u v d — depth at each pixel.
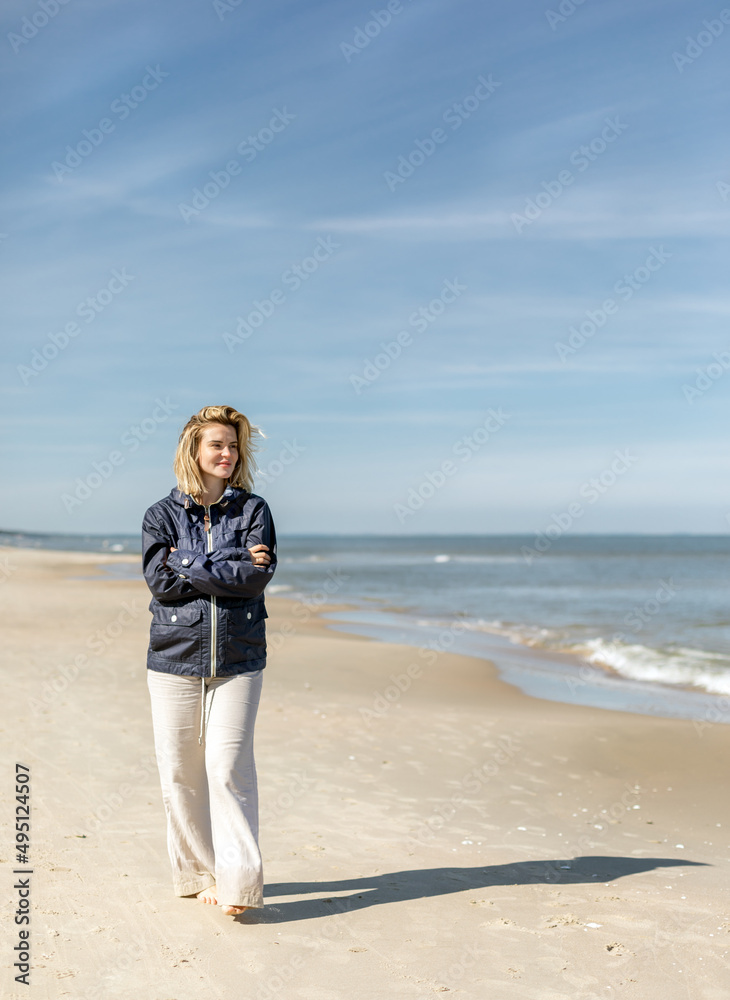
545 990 2.82
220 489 3.56
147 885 3.66
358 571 44.09
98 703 7.92
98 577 31.16
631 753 6.83
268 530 3.50
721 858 4.45
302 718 7.84
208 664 3.28
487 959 3.05
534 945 3.18
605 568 48.66
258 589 3.31
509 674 11.06
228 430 3.48
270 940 3.16
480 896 3.71
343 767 6.12
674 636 14.91
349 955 3.05
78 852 4.05
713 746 7.04
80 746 6.23
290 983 2.83
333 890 3.74
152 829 4.44
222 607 3.28
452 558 70.94
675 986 2.86
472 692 9.76
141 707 7.78
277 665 11.24
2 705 7.66
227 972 2.90
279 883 3.81
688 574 40.78
